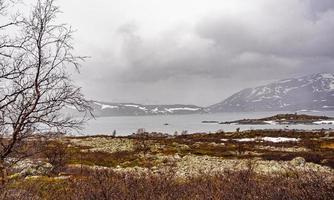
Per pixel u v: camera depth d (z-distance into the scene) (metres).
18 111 7.93
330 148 56.34
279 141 71.81
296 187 8.46
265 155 43.94
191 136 88.31
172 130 177.88
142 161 38.06
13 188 9.70
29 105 7.86
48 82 8.07
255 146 59.62
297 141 70.19
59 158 18.66
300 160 32.19
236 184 9.90
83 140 65.38
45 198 11.05
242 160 37.09
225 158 41.09
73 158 38.88
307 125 175.62
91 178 11.31
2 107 7.84
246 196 8.88
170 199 9.11
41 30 8.05
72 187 11.94
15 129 7.88
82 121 8.05
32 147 8.26
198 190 10.11
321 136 79.62
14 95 7.93
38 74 8.02
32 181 13.20
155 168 27.42
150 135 91.31
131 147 54.25
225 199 8.91
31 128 7.96
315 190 7.89
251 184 9.91
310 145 61.62
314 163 34.19
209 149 53.72
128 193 9.02
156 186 9.78
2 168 8.21
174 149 52.66
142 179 10.70
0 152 7.99
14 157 8.25
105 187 8.99
